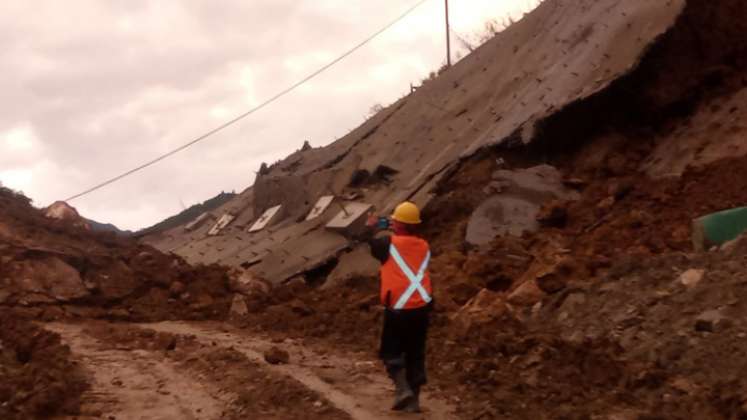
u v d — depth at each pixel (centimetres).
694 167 1474
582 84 1738
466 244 1570
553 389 843
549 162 1750
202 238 2727
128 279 1562
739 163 1430
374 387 910
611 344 945
